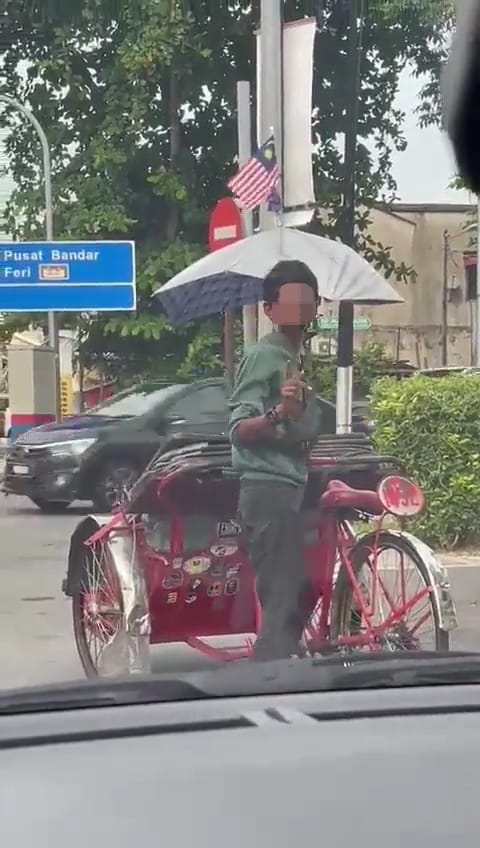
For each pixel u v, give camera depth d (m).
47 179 20.92
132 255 21.34
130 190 22.55
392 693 2.95
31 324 24.02
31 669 6.02
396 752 2.44
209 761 2.39
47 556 10.31
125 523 5.36
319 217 22.39
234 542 5.35
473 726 2.64
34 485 13.40
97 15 21.77
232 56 21.73
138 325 21.92
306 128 9.59
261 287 6.05
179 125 22.20
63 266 21.25
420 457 9.85
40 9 21.89
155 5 21.30
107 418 13.60
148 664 5.18
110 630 5.38
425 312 33.56
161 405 13.56
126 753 2.47
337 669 3.13
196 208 22.38
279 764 2.38
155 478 5.18
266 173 9.66
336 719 2.71
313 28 9.52
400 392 9.97
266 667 3.19
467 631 6.91
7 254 21.16
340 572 5.14
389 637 4.89
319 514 5.09
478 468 9.84
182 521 5.31
